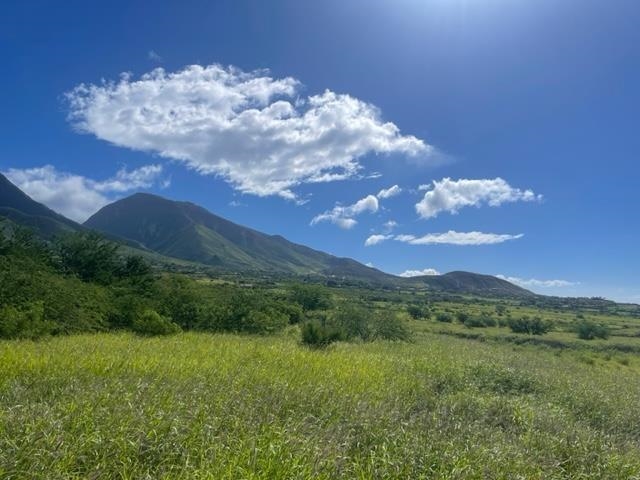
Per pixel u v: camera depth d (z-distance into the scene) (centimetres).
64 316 2430
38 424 586
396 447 688
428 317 7250
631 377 2448
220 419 705
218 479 503
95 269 3681
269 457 567
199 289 3616
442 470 636
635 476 734
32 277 2517
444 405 1048
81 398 748
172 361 1251
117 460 548
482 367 1708
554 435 905
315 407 908
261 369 1227
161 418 660
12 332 1930
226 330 3303
